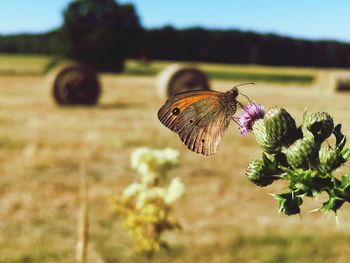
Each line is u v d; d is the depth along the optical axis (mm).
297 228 9555
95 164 13969
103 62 70562
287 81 59344
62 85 28391
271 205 11102
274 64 91875
